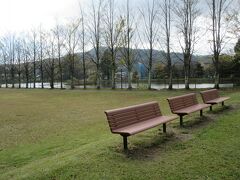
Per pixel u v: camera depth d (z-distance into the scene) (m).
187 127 11.61
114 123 8.46
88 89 54.69
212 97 17.23
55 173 6.61
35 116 21.12
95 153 8.02
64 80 86.81
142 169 6.86
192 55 47.03
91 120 18.25
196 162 7.33
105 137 11.94
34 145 11.86
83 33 86.19
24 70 82.19
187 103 13.84
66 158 7.83
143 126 9.14
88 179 6.29
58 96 41.62
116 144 9.03
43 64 74.00
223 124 11.94
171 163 7.28
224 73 53.66
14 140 13.09
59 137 13.23
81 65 71.06
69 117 20.08
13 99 38.50
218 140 9.34
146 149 8.49
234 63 51.19
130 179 6.32
